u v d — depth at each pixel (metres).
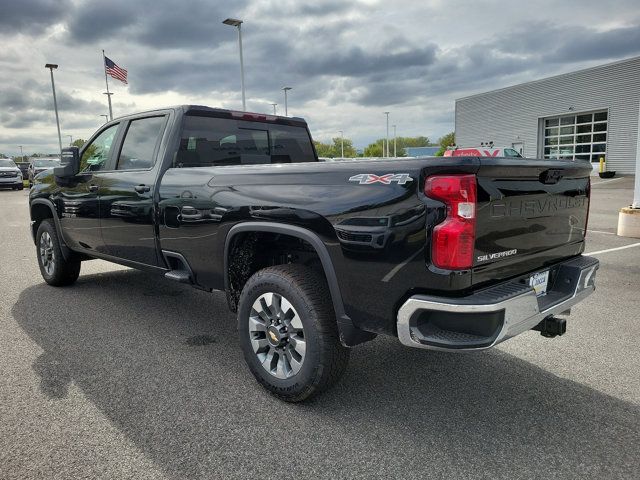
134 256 4.25
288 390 2.91
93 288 5.70
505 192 2.47
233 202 3.16
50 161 29.50
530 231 2.71
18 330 4.25
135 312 4.77
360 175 2.57
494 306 2.26
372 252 2.50
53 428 2.68
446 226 2.27
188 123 4.04
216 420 2.79
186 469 2.34
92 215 4.63
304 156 5.12
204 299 5.24
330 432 2.67
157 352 3.78
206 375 3.37
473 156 2.31
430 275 2.32
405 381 3.30
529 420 2.80
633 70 27.84
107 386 3.20
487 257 2.41
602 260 6.99
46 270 5.73
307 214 2.76
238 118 4.44
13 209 16.39
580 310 4.77
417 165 2.35
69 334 4.16
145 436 2.62
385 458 2.44
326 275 2.73
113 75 26.08
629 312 4.70
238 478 2.28
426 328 2.40
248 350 3.13
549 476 2.30
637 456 2.45
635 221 8.92
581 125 31.44
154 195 3.86
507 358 3.67
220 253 3.34
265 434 2.65
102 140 4.78
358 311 2.62
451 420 2.80
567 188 3.02
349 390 3.17
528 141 34.97
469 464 2.39
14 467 2.34
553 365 3.54
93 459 2.41
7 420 2.76
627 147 28.66
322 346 2.75
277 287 2.89
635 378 3.32
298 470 2.34
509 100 36.12
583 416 2.84
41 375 3.35
